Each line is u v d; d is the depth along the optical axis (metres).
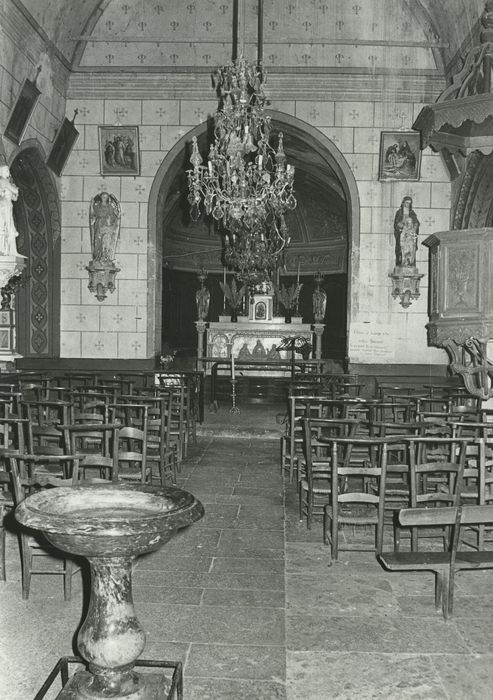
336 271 26.05
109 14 17.59
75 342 18.28
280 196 13.66
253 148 12.80
